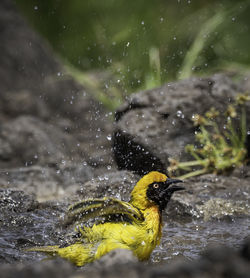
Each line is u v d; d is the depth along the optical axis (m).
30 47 20.25
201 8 22.84
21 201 9.62
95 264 6.23
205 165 11.93
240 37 22.22
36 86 19.38
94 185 10.74
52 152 14.69
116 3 22.88
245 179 12.02
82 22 23.30
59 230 8.49
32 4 24.17
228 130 12.82
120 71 20.81
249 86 15.85
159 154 11.71
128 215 7.16
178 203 9.70
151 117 12.34
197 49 20.47
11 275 4.30
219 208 9.80
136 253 7.01
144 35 21.89
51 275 4.26
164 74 20.55
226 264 4.02
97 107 19.05
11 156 14.39
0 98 18.19
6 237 8.21
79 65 22.70
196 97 12.80
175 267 4.13
